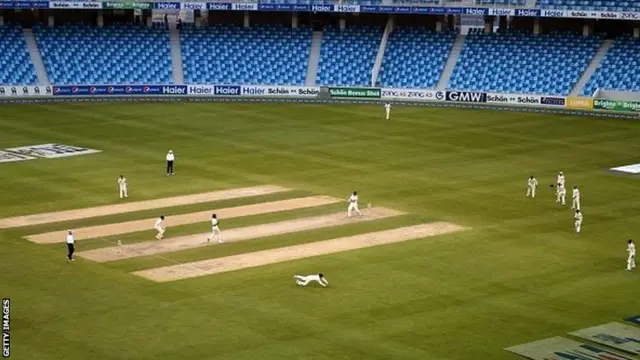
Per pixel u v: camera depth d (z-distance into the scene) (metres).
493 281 68.38
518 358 55.91
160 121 121.81
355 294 65.19
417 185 94.31
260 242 76.00
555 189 94.25
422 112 131.38
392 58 144.25
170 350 55.88
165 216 82.44
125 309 61.84
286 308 62.44
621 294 66.44
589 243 77.75
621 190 94.56
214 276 68.06
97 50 141.62
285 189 91.75
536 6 143.00
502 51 143.50
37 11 145.25
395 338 58.25
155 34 145.50
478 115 130.12
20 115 123.19
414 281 67.94
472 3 144.88
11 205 84.62
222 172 97.50
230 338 57.66
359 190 92.00
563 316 62.28
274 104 135.00
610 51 141.38
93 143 108.81
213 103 134.50
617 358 56.12
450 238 78.00
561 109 135.00
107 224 79.88
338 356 55.56
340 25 150.25
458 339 58.34
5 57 137.38
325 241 76.50
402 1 145.00
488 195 91.38
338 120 125.12
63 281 66.69
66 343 56.56
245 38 146.38
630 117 131.12
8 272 68.25
